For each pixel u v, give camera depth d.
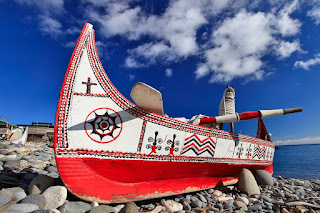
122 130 3.30
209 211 3.34
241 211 3.58
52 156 7.81
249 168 5.80
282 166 17.25
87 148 3.04
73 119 3.01
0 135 12.79
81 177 2.96
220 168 4.74
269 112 5.37
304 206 3.77
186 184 4.13
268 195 4.77
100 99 3.23
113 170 3.22
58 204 2.64
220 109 5.85
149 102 3.40
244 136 5.40
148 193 3.53
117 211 3.01
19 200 2.64
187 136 3.98
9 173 3.99
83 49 3.32
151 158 3.52
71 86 3.08
